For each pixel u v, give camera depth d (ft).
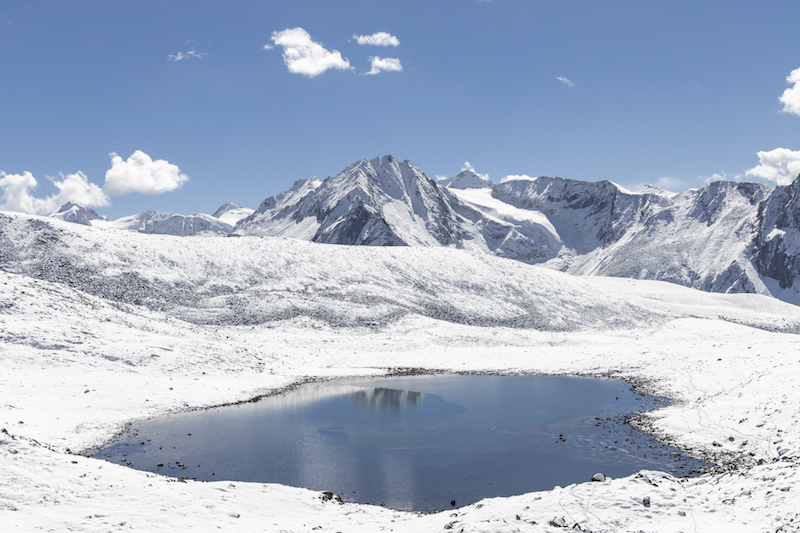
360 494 64.75
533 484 68.18
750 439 77.15
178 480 57.93
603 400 123.13
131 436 87.35
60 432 82.48
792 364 100.68
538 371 168.86
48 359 117.39
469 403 121.29
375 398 126.52
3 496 42.96
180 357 138.82
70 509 43.09
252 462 76.84
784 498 42.52
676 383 130.31
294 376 152.97
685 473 68.90
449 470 74.49
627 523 40.45
